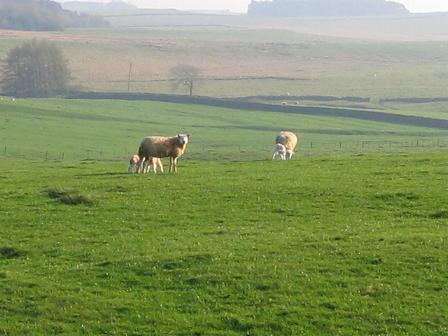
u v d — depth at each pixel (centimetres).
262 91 18362
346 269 2502
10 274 2594
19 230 3189
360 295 2312
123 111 12625
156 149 4572
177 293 2383
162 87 19200
